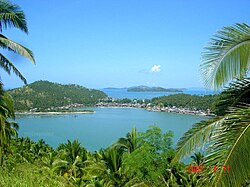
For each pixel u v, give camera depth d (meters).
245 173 3.91
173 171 17.70
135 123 70.56
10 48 11.54
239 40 4.84
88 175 18.92
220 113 5.36
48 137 60.03
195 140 4.93
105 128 70.25
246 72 4.84
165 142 17.16
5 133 12.63
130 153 17.56
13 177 5.14
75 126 75.50
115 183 17.48
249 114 4.16
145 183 16.23
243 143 3.96
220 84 4.99
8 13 11.05
